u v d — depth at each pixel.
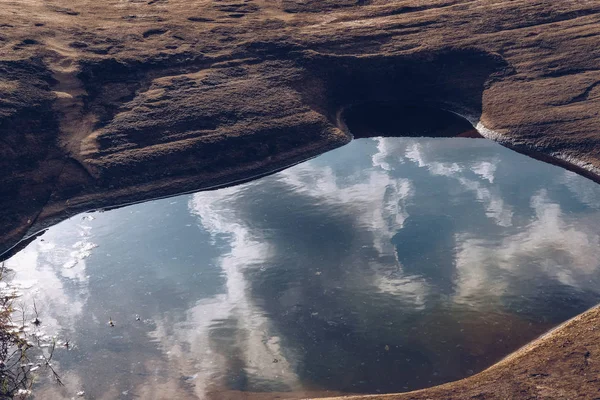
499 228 22.08
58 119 26.39
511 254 20.70
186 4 35.06
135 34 31.12
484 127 28.94
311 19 34.16
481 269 20.08
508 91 29.98
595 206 23.19
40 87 26.84
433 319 18.17
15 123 25.23
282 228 22.94
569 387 14.55
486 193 24.33
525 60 31.20
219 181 26.20
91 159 25.77
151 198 25.36
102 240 22.91
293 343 17.62
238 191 25.66
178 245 22.33
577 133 27.14
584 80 29.67
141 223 23.83
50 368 16.91
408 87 31.06
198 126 27.56
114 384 16.39
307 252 21.45
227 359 17.12
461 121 29.75
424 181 25.41
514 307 18.42
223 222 23.58
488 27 32.94
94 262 21.66
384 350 17.17
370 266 20.56
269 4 35.50
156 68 29.56
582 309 18.20
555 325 17.69
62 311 19.23
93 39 30.17
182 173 26.14
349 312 18.67
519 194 24.20
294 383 16.25
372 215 23.33
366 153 27.88
